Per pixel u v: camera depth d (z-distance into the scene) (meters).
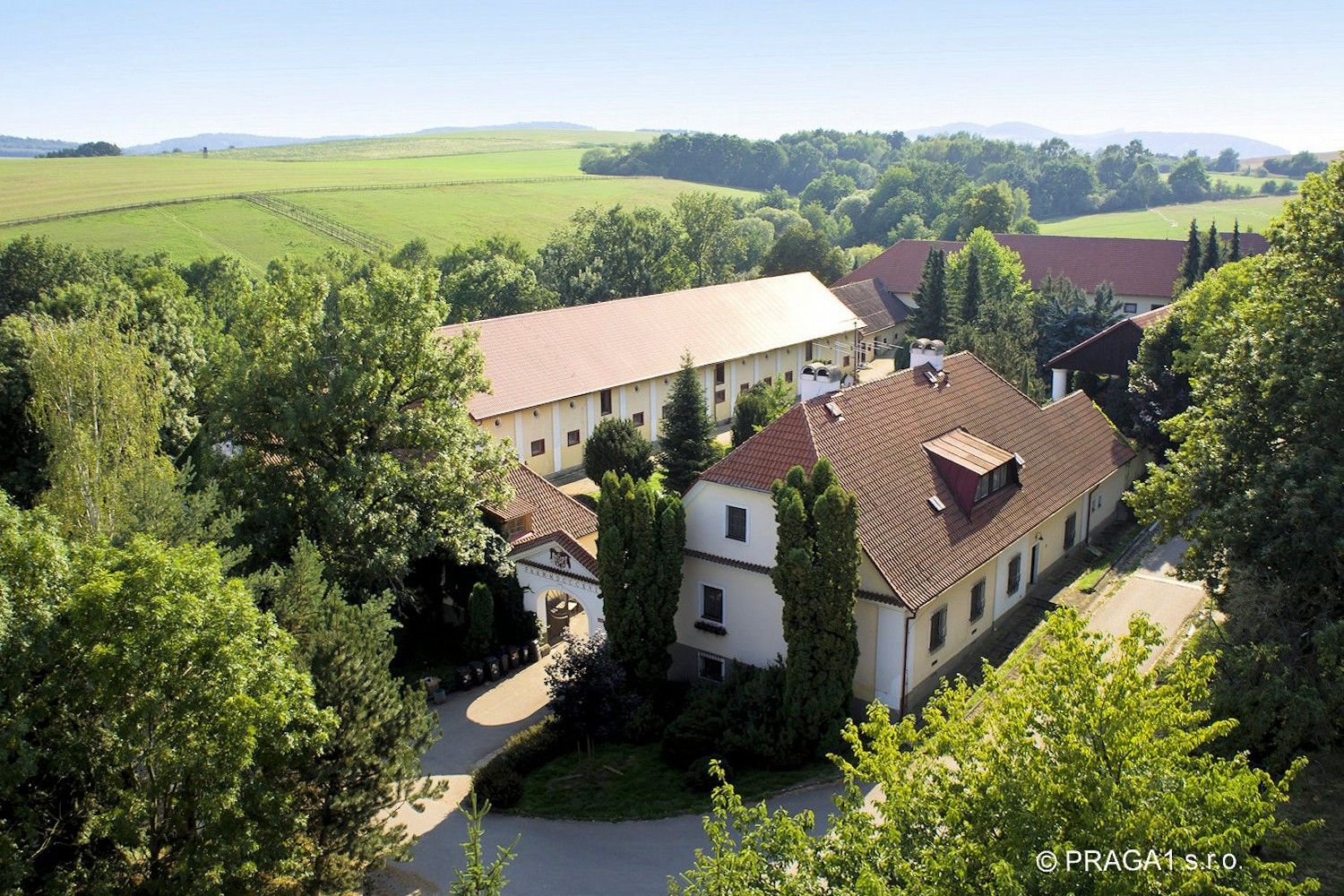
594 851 25.23
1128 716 13.72
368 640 22.19
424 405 38.72
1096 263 95.12
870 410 34.31
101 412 38.56
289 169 179.38
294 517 35.62
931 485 33.38
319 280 38.78
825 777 27.09
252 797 18.70
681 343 64.56
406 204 149.25
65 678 17.27
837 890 14.67
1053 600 36.91
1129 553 41.69
